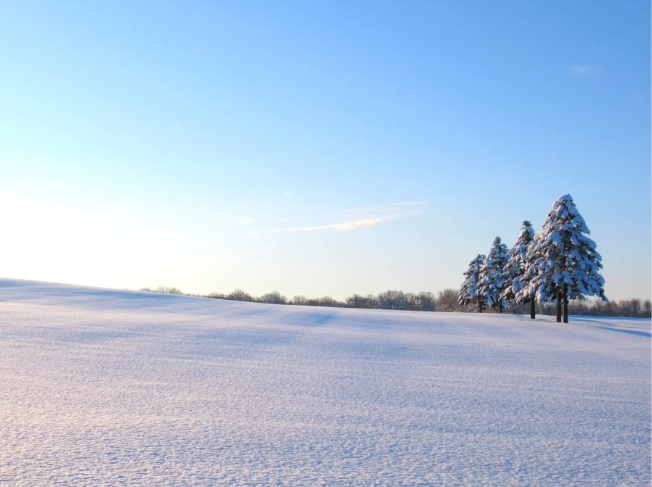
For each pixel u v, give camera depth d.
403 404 8.00
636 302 91.31
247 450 5.34
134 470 4.59
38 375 9.04
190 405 7.33
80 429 5.85
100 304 27.98
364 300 100.44
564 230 37.56
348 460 5.17
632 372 12.73
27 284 36.94
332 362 12.40
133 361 11.09
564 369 12.81
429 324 28.83
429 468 5.03
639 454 5.78
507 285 53.34
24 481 4.21
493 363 13.45
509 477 4.88
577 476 4.98
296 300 96.56
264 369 10.91
